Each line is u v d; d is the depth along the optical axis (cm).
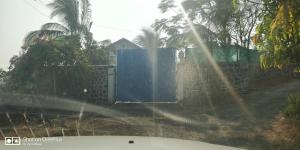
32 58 1412
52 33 1839
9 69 1446
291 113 988
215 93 1503
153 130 936
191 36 1697
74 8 1933
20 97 1338
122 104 1520
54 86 1435
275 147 751
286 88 1524
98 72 1559
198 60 1573
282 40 712
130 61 1583
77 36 1744
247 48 1648
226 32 1675
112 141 227
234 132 896
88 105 1445
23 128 912
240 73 1522
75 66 1479
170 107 1420
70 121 1068
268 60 744
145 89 1573
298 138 802
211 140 816
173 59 1561
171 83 1561
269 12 701
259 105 1292
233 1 884
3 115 1141
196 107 1390
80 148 196
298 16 627
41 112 1243
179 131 923
